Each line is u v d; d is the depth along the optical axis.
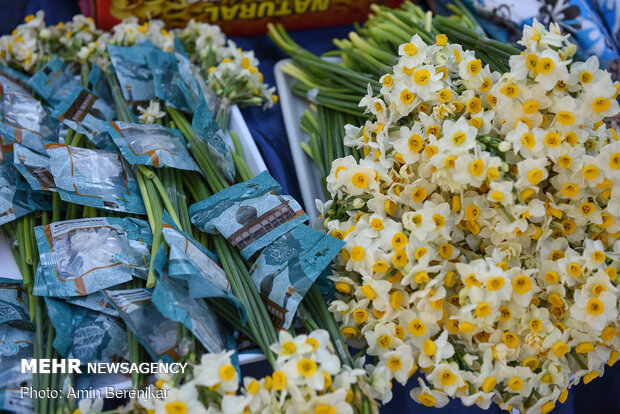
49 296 0.60
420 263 0.58
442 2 0.90
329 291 0.64
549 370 0.60
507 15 0.84
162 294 0.55
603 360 0.62
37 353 0.59
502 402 0.60
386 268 0.59
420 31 0.80
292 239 0.64
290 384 0.53
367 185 0.64
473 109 0.63
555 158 0.59
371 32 0.84
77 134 0.72
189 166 0.70
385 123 0.67
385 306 0.59
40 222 0.69
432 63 0.65
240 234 0.64
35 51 0.81
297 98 0.87
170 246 0.59
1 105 0.73
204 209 0.68
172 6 0.86
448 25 0.79
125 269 0.62
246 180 0.73
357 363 0.59
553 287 0.60
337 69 0.80
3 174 0.68
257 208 0.66
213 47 0.83
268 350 0.58
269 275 0.62
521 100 0.61
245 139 0.78
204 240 0.67
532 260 0.62
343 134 0.78
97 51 0.81
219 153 0.71
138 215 0.68
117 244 0.64
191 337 0.58
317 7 0.91
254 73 0.83
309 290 0.63
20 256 0.65
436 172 0.60
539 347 0.59
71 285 0.61
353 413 0.55
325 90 0.81
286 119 0.84
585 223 0.62
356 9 0.93
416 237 0.60
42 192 0.69
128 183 0.68
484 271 0.58
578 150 0.60
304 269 0.61
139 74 0.79
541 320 0.59
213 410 0.53
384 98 0.68
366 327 0.60
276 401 0.54
